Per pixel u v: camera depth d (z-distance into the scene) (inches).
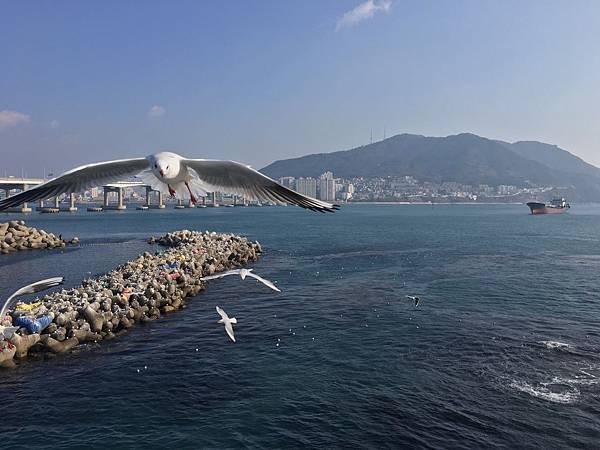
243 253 2314.2
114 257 2564.0
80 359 902.4
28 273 2030.0
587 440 622.2
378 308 1295.5
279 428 645.9
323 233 4089.6
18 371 844.0
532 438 626.2
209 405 712.4
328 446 604.1
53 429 647.1
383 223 5738.2
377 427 649.6
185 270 1711.4
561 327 1101.1
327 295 1473.9
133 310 1151.6
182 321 1169.4
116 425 656.4
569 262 2271.2
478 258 2416.3
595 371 833.5
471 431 641.0
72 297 1186.0
